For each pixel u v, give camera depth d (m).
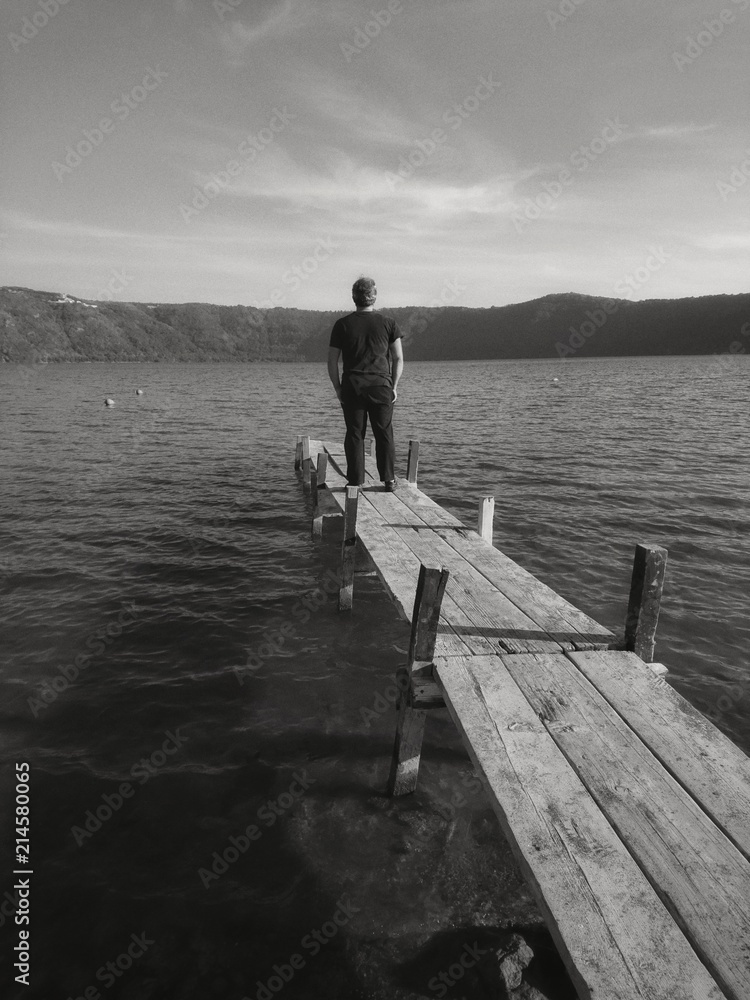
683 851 2.20
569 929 1.90
